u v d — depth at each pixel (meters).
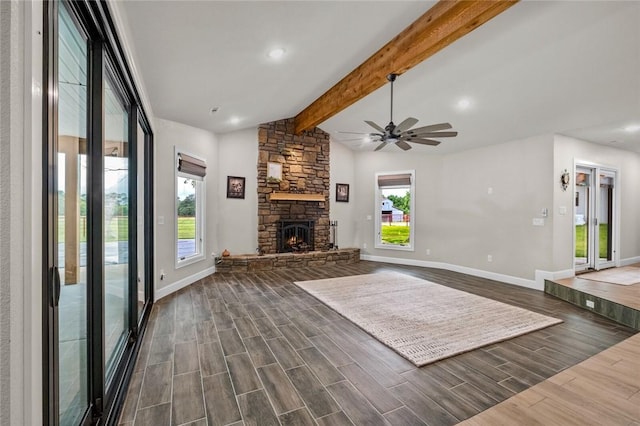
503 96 3.84
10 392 0.67
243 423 1.67
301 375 2.16
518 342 2.73
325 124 6.27
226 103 4.27
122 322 2.58
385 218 7.04
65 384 1.45
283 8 2.42
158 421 1.68
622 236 5.92
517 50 2.99
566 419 1.61
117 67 1.95
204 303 3.78
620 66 2.97
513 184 5.07
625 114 3.90
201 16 2.30
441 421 1.70
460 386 2.04
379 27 2.97
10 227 0.66
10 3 0.65
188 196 4.89
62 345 1.41
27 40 0.70
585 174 5.32
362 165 7.19
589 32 2.62
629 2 2.29
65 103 1.38
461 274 5.66
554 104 3.79
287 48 3.07
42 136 0.84
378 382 2.08
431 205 6.38
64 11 1.24
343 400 1.88
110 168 2.22
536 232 4.74
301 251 6.42
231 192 5.77
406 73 3.74
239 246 5.88
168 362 2.32
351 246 7.20
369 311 3.48
